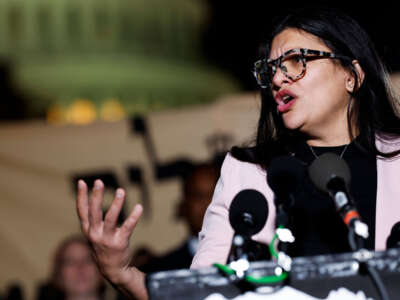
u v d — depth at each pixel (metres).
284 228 2.96
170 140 8.67
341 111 3.70
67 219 8.73
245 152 3.69
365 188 3.52
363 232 2.64
